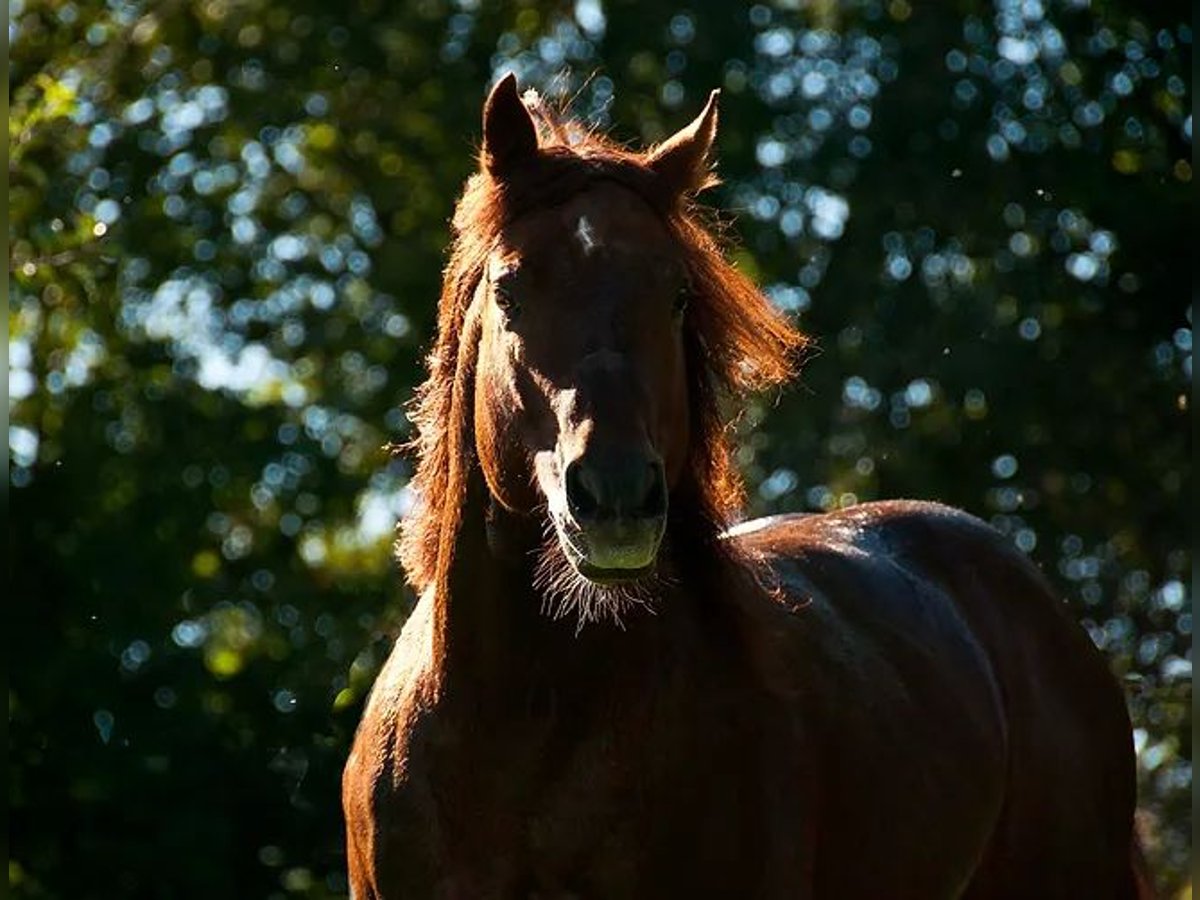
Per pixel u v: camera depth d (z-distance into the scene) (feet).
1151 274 64.28
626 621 20.72
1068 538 62.39
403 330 77.97
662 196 20.76
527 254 20.04
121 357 70.33
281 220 79.36
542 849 20.90
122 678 44.75
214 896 43.16
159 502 63.10
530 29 78.33
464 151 76.54
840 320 65.67
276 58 77.56
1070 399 63.21
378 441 76.38
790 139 71.15
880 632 24.43
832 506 63.31
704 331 20.93
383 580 67.10
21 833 43.16
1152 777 52.70
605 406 19.24
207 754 43.80
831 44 71.67
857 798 22.68
